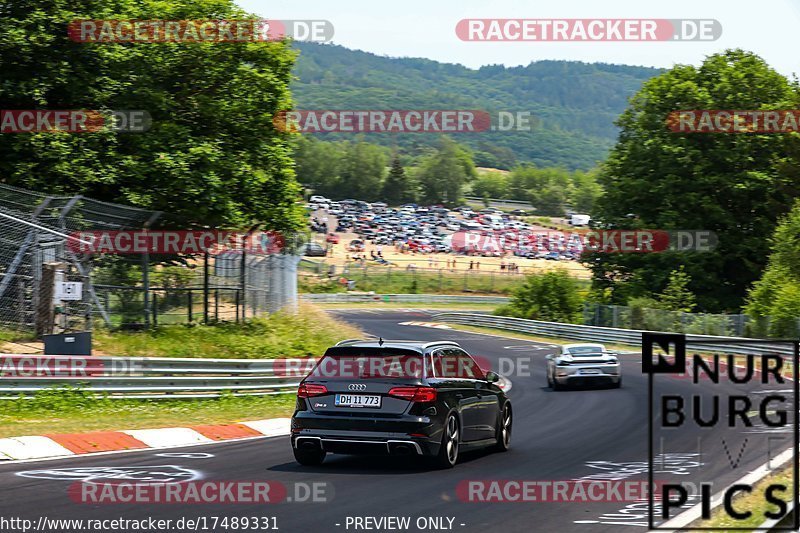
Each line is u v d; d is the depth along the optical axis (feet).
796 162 363.15
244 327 188.44
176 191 181.68
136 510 57.93
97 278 161.38
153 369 133.90
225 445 97.60
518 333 370.32
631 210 388.37
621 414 133.49
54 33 171.12
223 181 187.52
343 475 74.84
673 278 318.86
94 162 173.58
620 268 386.11
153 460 82.58
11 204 148.15
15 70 170.50
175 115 193.06
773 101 383.45
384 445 77.15
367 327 390.21
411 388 77.71
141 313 167.84
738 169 375.86
